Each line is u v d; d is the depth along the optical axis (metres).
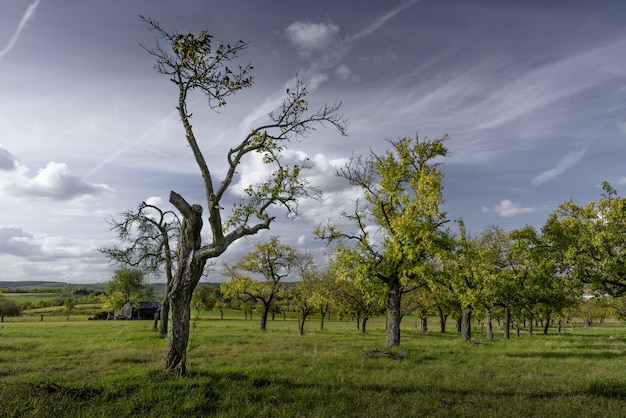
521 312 35.03
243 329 41.03
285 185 13.66
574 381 12.73
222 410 8.51
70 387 9.92
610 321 97.31
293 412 8.36
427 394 10.34
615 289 26.62
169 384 10.30
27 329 36.25
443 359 18.36
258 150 13.89
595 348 24.95
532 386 11.97
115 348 19.61
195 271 12.28
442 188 24.36
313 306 38.72
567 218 30.81
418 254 24.17
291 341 25.78
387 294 24.77
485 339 35.31
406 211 24.12
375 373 13.64
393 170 25.31
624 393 10.82
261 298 42.53
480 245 35.84
